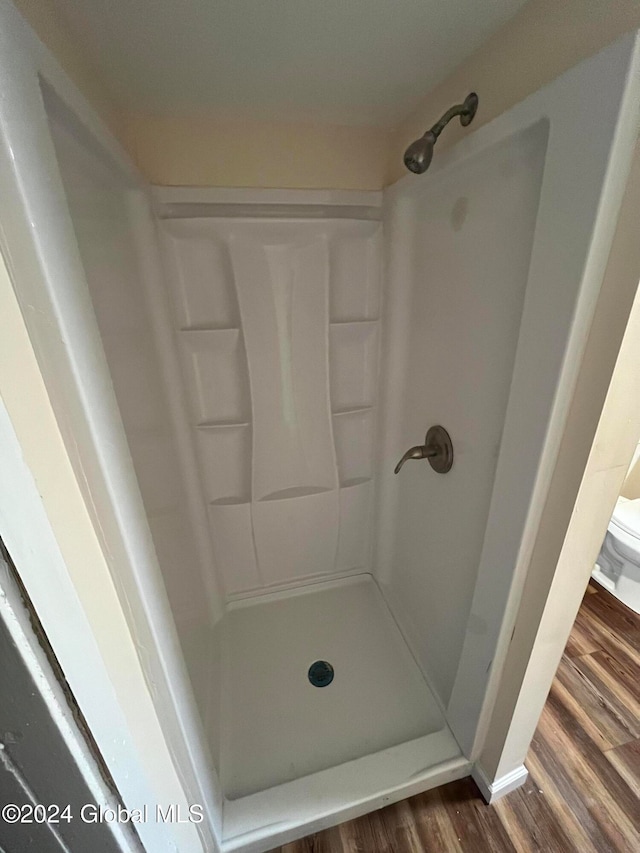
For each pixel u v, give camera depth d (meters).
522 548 0.73
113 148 0.71
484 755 1.03
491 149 0.71
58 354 0.38
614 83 0.44
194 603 1.11
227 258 1.08
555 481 0.66
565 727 1.21
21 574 0.31
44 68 0.42
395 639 1.41
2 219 0.31
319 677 1.30
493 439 0.82
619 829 1.00
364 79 0.81
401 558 1.42
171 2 0.57
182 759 0.68
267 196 1.05
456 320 0.92
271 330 1.18
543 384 0.62
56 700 0.34
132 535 0.51
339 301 1.21
